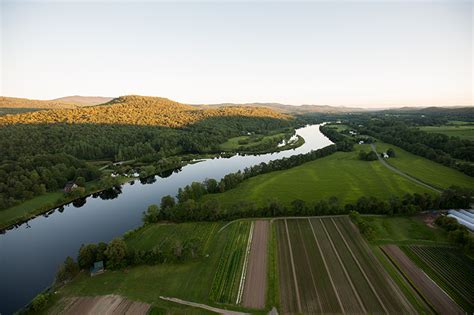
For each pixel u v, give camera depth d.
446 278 54.62
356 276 55.59
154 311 47.34
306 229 75.19
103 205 105.50
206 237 72.69
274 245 67.81
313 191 106.81
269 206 83.38
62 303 50.00
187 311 47.22
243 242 69.56
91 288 53.84
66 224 89.06
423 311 46.28
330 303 48.44
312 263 60.16
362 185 111.81
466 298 49.25
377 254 62.91
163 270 58.84
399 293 50.59
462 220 74.75
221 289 52.53
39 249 73.81
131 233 75.88
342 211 82.75
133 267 60.19
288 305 48.16
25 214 92.69
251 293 51.31
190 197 98.12
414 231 72.50
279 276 56.03
